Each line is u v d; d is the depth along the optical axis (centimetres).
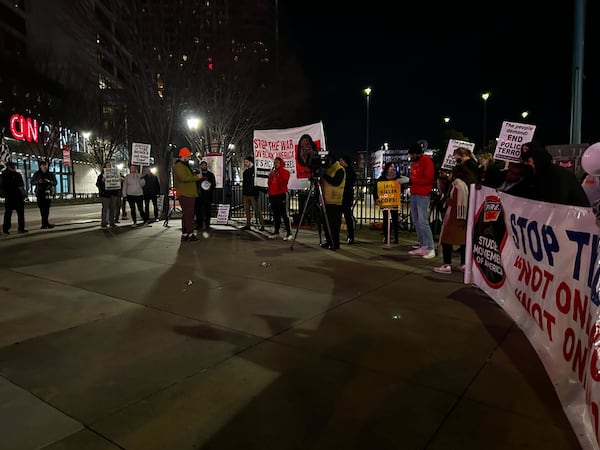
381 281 572
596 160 380
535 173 438
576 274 270
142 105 1557
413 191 742
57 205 2769
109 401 271
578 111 1056
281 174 927
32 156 3753
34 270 625
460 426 248
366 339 375
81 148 4697
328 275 605
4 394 278
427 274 612
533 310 343
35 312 439
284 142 1048
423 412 263
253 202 1102
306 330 395
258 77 2342
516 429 246
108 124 3616
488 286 467
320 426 247
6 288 527
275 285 550
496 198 446
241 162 3700
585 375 243
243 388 289
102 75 3622
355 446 230
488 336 384
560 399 265
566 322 281
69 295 498
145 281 566
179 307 458
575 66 1053
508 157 819
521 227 369
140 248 820
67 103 3547
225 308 456
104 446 227
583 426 232
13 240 916
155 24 1496
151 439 233
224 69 1947
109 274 604
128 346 356
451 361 333
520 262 376
